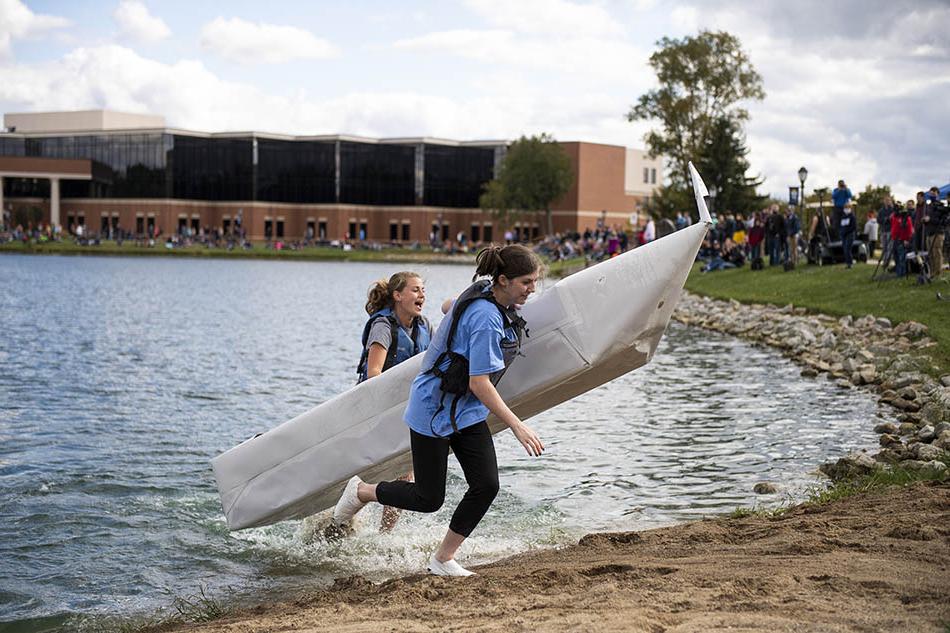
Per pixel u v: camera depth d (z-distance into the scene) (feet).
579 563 19.79
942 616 13.51
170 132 363.56
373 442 22.11
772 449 35.27
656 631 13.38
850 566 16.87
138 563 23.18
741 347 70.54
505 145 358.64
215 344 73.20
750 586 15.74
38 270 198.29
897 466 30.09
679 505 27.76
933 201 70.59
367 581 20.15
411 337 23.32
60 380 53.36
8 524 26.21
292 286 158.30
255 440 22.89
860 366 53.47
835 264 96.63
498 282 17.98
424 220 359.25
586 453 34.86
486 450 18.43
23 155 387.14
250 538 24.99
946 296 64.75
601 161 360.48
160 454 35.12
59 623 19.70
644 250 20.34
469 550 23.57
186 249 314.14
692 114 229.45
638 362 21.48
